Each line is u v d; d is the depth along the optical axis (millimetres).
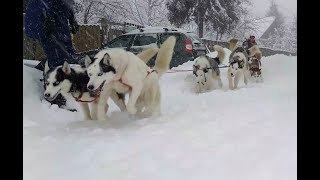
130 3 26469
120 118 6230
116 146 4473
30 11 7695
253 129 4781
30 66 8680
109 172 3623
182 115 6176
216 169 3467
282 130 4598
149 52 6805
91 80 5734
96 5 21812
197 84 9953
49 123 6277
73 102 7527
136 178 3420
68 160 4062
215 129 4961
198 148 4152
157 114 6441
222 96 8406
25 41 11953
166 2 28172
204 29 30484
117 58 5785
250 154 3779
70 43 8031
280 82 11008
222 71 12789
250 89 9469
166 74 10938
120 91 6152
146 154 4074
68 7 7941
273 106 6395
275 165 3414
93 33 16484
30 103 6871
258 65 11336
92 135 5168
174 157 3904
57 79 6035
